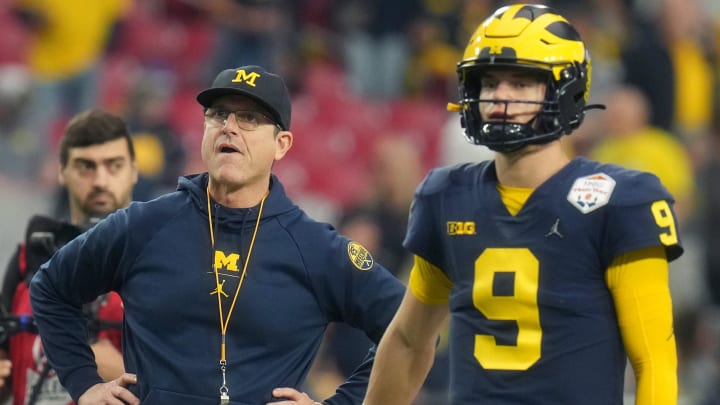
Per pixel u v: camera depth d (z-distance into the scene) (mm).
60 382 17922
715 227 39750
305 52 50219
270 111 17188
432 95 51250
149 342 16922
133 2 51094
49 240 19969
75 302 17719
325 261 17250
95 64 48250
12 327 19984
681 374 28391
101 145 20859
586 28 49000
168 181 41031
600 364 15883
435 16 51344
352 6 51031
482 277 16203
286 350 17109
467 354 16297
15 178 42969
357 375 18094
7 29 48344
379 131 49062
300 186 47469
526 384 15922
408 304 17328
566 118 16062
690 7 49906
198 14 50719
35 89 46469
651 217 15688
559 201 15977
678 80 48219
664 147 41625
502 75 16047
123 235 17109
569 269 15883
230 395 16734
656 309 15750
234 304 16922
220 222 17203
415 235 16875
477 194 16469
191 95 48781
